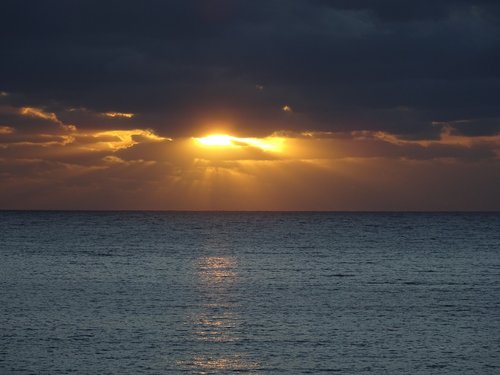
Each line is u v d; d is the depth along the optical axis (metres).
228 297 72.94
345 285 83.44
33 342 51.34
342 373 44.72
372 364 46.66
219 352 49.06
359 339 53.22
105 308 65.31
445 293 76.56
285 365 46.12
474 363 47.09
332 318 61.16
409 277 92.25
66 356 47.62
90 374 43.81
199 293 75.75
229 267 104.19
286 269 101.62
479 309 66.00
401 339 53.34
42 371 44.31
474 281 88.12
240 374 44.16
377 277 92.06
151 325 57.38
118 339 52.41
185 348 49.97
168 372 44.38
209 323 58.47
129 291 76.94
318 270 100.38
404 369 45.66
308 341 52.41
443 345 51.59
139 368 45.16
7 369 44.69
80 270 98.44
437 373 44.91
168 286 81.56
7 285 81.56
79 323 57.97
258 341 52.28
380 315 62.69
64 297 71.94
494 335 54.84
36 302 68.50
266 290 78.62
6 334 53.72
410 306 67.56
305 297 73.19
